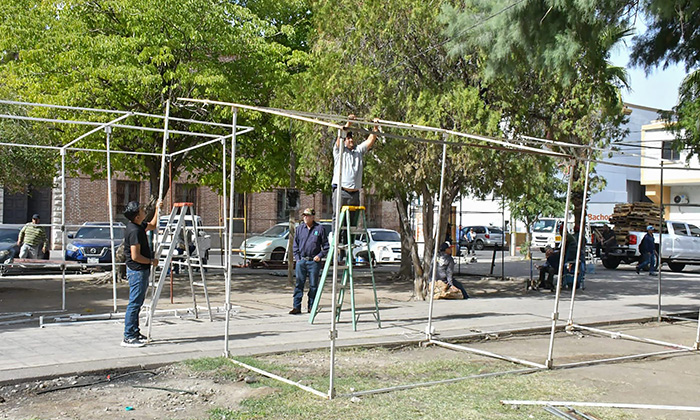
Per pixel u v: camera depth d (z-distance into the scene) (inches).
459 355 348.2
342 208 383.2
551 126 584.4
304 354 334.6
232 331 389.7
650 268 941.2
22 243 666.2
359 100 554.9
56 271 654.5
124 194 1483.8
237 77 668.7
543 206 1306.6
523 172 554.9
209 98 632.4
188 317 442.9
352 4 574.9
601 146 589.0
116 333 375.9
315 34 658.2
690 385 296.4
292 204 701.3
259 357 322.0
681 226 1036.5
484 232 1819.6
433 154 520.4
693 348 382.0
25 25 623.2
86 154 668.7
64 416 228.1
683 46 459.5
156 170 700.0
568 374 309.7
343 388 268.7
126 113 388.5
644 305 583.2
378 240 1053.8
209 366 295.3
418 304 556.7
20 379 265.4
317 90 564.1
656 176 1443.2
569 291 698.8
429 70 571.2
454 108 519.5
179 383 271.9
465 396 262.1
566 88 560.1
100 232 945.5
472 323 442.6
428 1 555.2
